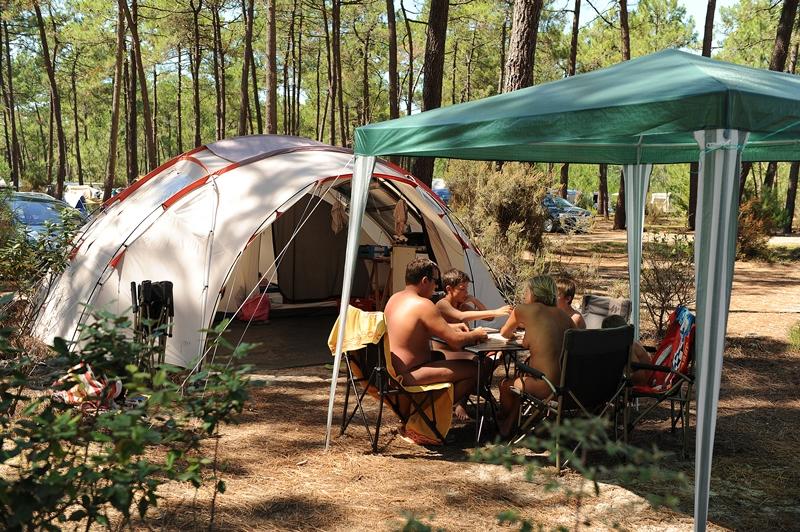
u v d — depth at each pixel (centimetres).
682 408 540
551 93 476
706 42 2020
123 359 273
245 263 1068
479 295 910
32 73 4644
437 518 427
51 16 3016
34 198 1471
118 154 5975
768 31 2688
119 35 1933
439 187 2709
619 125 390
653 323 984
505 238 1202
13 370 285
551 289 540
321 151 890
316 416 628
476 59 3850
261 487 468
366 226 1138
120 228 793
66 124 5850
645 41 2869
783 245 2178
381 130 527
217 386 267
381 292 1086
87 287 760
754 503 459
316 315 1068
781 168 3491
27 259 725
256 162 838
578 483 483
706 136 367
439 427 546
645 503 455
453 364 554
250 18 2323
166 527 402
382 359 531
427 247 982
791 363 831
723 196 361
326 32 3069
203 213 767
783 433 598
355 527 414
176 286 732
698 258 373
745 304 1218
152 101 4972
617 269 1602
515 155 700
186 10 2831
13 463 461
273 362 811
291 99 4228
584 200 2595
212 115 5262
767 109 370
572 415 566
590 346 493
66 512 400
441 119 494
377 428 537
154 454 503
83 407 453
